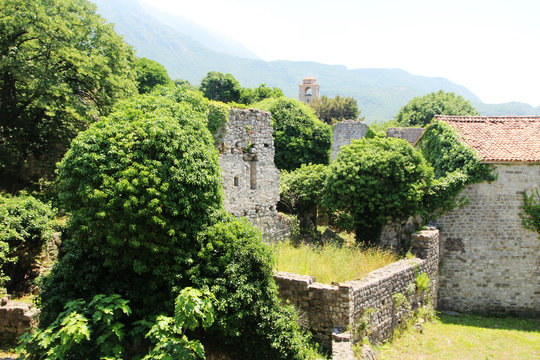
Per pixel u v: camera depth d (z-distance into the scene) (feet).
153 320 30.04
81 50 63.62
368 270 46.44
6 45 57.62
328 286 36.94
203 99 53.67
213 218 35.14
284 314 33.91
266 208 63.67
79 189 30.89
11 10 55.57
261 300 33.19
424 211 62.54
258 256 33.88
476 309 61.26
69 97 61.05
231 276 32.73
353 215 65.16
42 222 44.86
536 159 58.65
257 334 32.99
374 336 38.88
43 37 57.36
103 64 63.82
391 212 63.36
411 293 47.52
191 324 26.89
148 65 140.26
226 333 32.04
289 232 69.51
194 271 32.12
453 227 62.23
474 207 61.52
